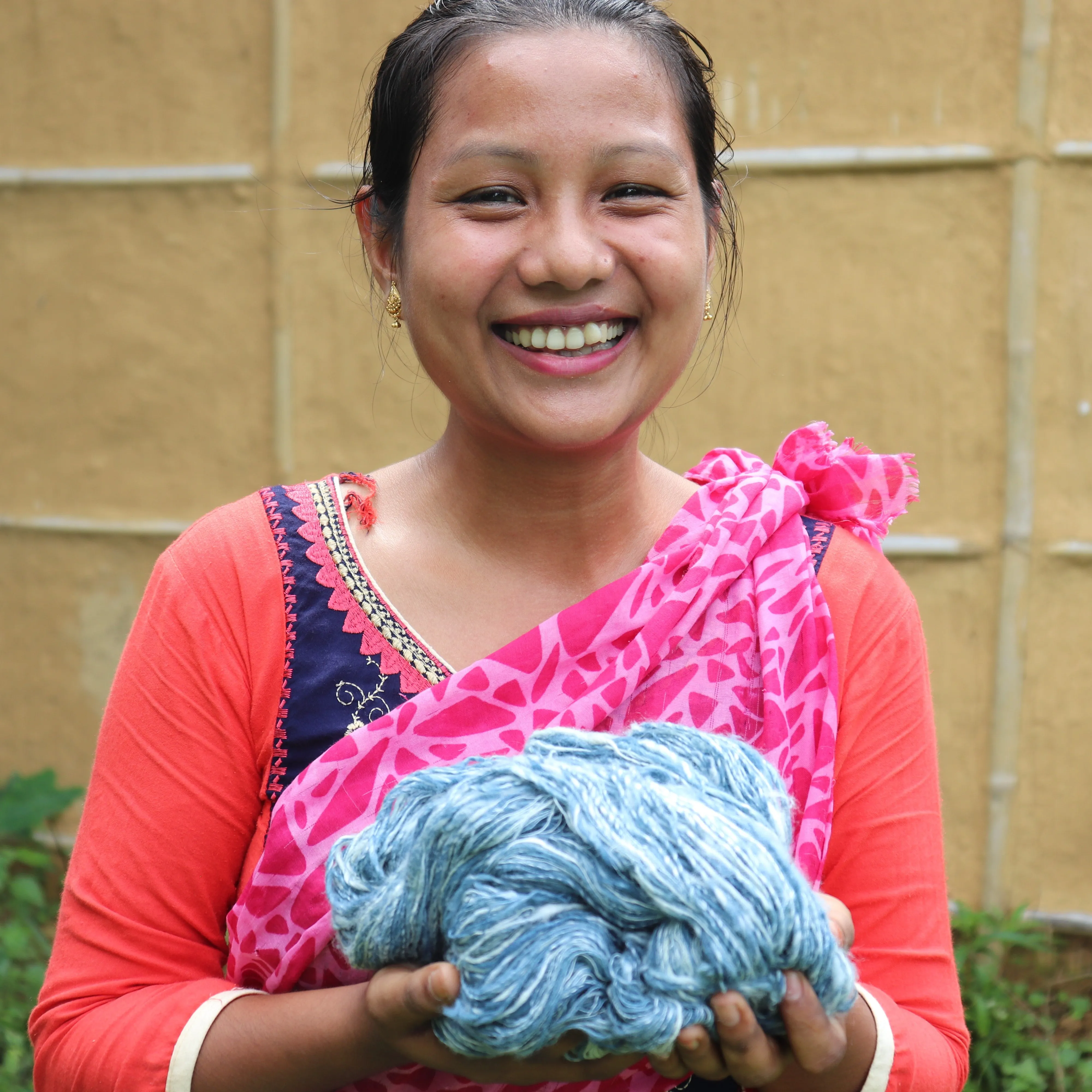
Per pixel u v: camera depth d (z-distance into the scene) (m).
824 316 3.67
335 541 1.30
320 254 3.93
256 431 4.05
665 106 1.22
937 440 3.65
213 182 3.97
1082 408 3.58
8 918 3.88
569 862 0.95
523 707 1.22
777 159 3.63
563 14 1.21
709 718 1.22
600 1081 1.17
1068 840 3.70
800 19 3.60
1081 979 3.56
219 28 3.93
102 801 1.25
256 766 1.26
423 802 1.04
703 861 0.93
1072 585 3.62
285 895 1.20
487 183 1.18
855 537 1.36
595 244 1.18
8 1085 2.96
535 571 1.32
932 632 3.71
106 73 4.01
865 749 1.27
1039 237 3.52
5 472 4.23
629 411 1.23
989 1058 3.17
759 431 3.74
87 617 4.22
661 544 1.29
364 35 3.83
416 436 3.96
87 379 4.14
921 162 3.55
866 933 1.25
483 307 1.19
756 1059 0.96
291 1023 1.13
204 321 4.04
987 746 3.71
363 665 1.26
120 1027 1.18
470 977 0.95
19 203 4.11
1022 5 3.46
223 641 1.25
